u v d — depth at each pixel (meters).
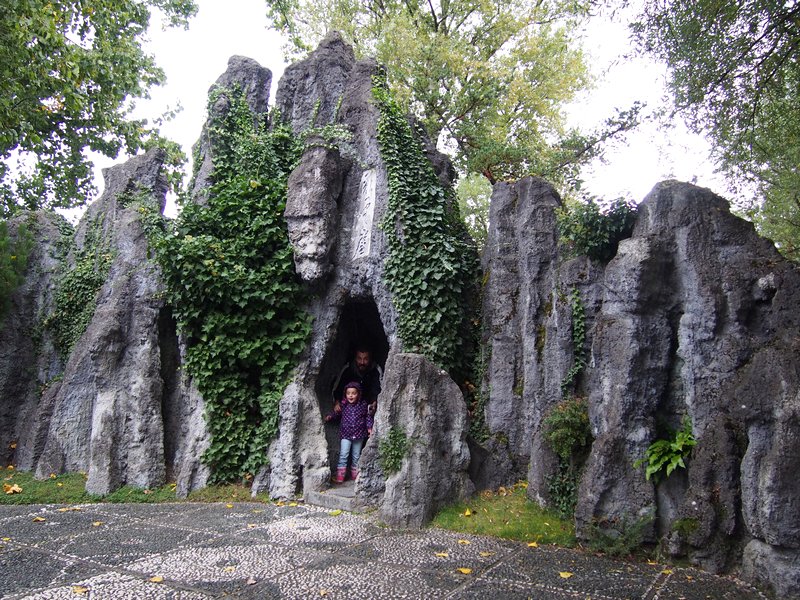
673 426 6.82
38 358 13.18
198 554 6.30
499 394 9.11
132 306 11.15
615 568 5.99
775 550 5.50
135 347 10.91
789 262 6.51
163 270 10.60
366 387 11.34
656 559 6.30
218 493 9.88
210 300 10.41
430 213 10.01
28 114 14.52
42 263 13.72
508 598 5.06
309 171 10.49
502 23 21.09
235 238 10.75
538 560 6.21
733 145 10.10
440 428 8.14
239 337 10.37
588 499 6.73
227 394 10.32
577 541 6.77
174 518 8.20
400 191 9.96
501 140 18.62
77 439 11.38
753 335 6.55
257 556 6.24
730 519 5.93
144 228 11.76
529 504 7.89
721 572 5.89
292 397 10.03
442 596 5.10
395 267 9.74
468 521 7.55
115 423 10.45
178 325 10.45
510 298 9.37
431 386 8.23
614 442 6.75
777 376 5.71
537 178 9.47
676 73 9.31
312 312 10.65
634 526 6.43
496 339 9.30
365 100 11.30
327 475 9.83
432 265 9.66
